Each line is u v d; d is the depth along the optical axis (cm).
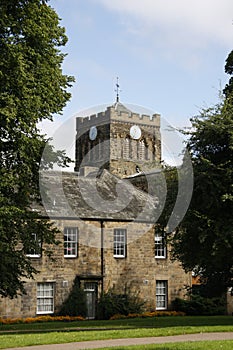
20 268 2998
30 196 2880
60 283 4197
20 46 2620
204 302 4572
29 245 2777
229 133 2778
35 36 2753
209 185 2761
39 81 2758
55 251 4194
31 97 2642
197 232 2798
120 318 4212
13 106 2584
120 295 4353
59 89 2889
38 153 2753
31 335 2242
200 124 2870
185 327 2514
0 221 2530
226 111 2884
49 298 4162
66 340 2042
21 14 2730
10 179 2644
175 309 4650
